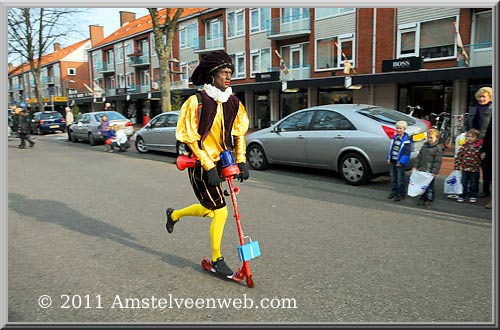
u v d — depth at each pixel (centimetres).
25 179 821
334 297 300
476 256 379
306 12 2236
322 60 2195
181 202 608
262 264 363
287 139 832
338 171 756
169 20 1564
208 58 310
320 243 418
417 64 1611
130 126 1509
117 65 4331
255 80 2523
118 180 802
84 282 332
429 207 565
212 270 342
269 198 631
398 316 272
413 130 675
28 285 327
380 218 511
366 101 1978
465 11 1580
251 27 2625
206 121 310
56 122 2322
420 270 347
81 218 524
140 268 360
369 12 1919
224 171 312
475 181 580
